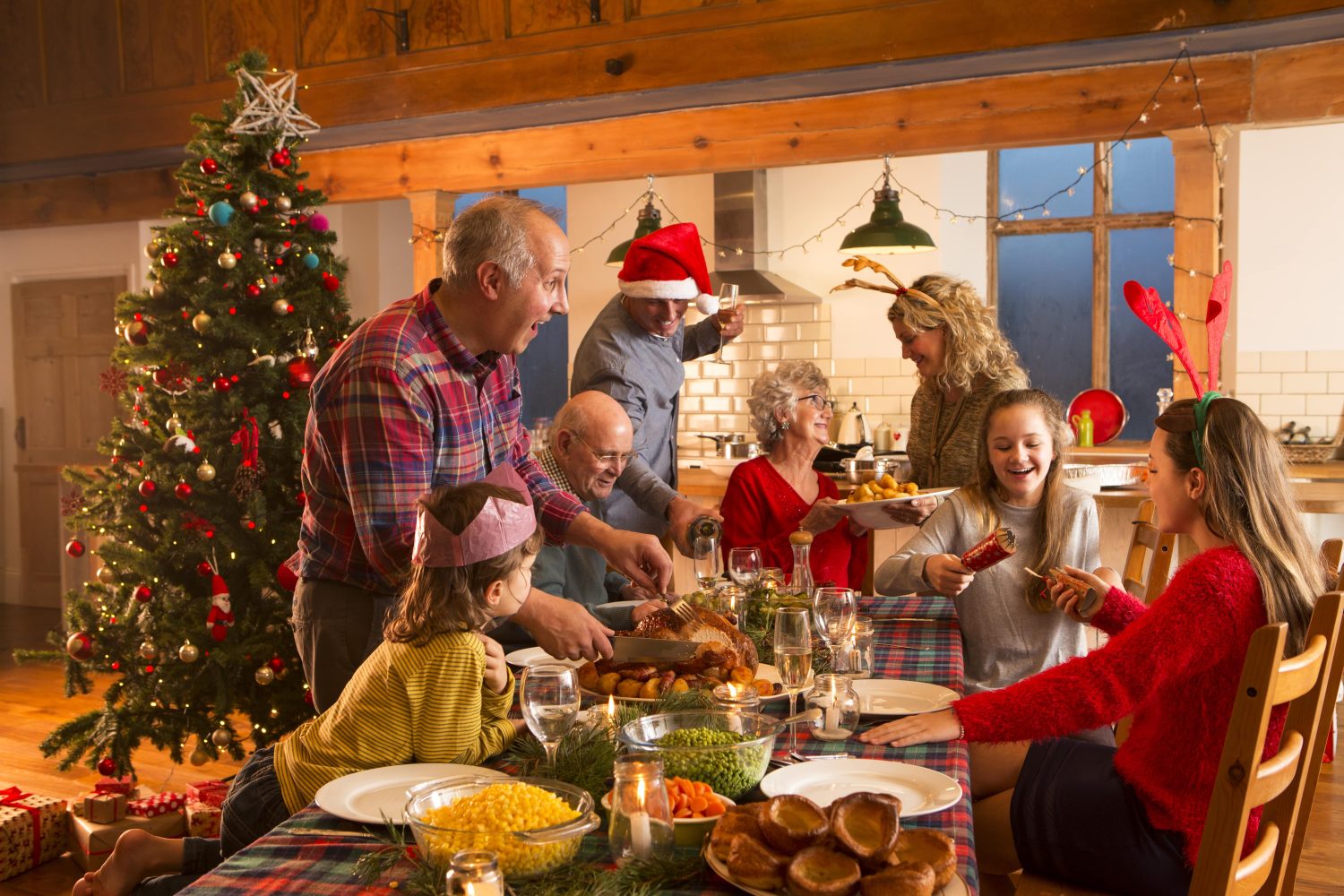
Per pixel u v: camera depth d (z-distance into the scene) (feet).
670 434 12.44
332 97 19.38
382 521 6.87
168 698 13.30
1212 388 7.38
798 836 4.05
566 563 9.49
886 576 8.82
